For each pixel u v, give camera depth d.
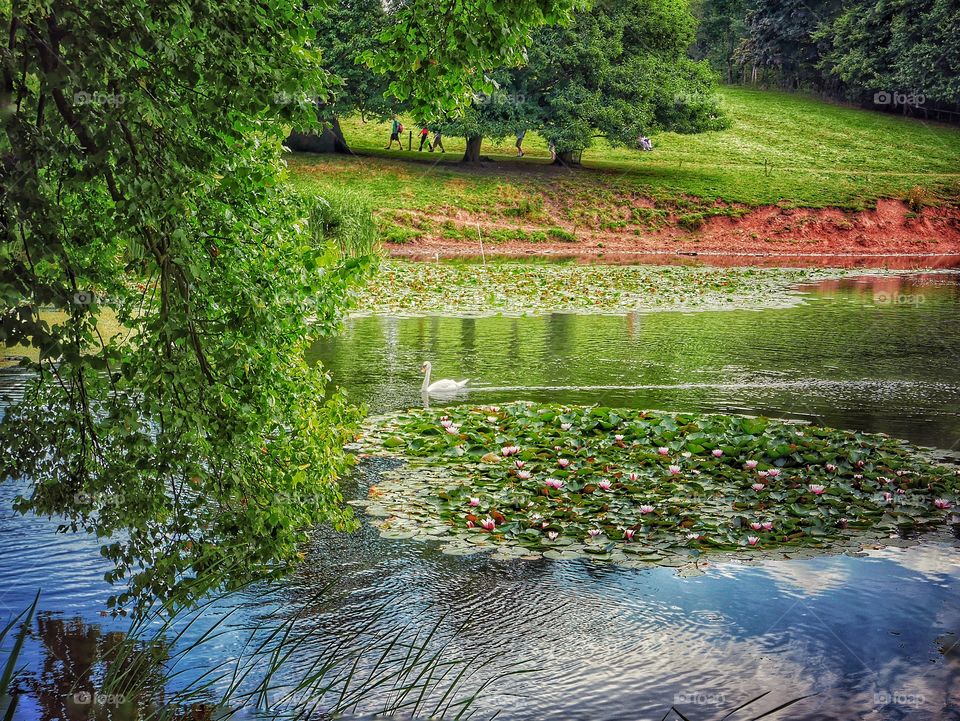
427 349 15.14
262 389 5.27
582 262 32.56
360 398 11.53
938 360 14.63
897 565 6.60
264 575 5.55
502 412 10.55
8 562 6.43
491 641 5.53
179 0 4.23
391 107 40.69
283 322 5.29
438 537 7.01
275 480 5.40
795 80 66.62
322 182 39.25
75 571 6.33
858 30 55.38
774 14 63.56
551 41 41.72
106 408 4.98
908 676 5.16
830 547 6.88
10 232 4.04
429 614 5.86
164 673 5.09
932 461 8.90
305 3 5.21
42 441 5.00
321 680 5.05
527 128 42.94
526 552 6.75
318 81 4.82
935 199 45.06
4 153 4.02
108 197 4.82
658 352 15.08
